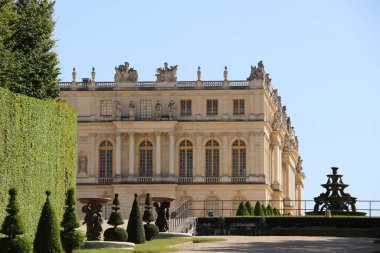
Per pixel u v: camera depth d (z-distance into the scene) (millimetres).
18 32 93125
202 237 89312
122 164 173625
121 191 172000
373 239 89062
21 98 66312
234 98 173000
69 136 76062
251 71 173125
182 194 171750
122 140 173875
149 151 173500
